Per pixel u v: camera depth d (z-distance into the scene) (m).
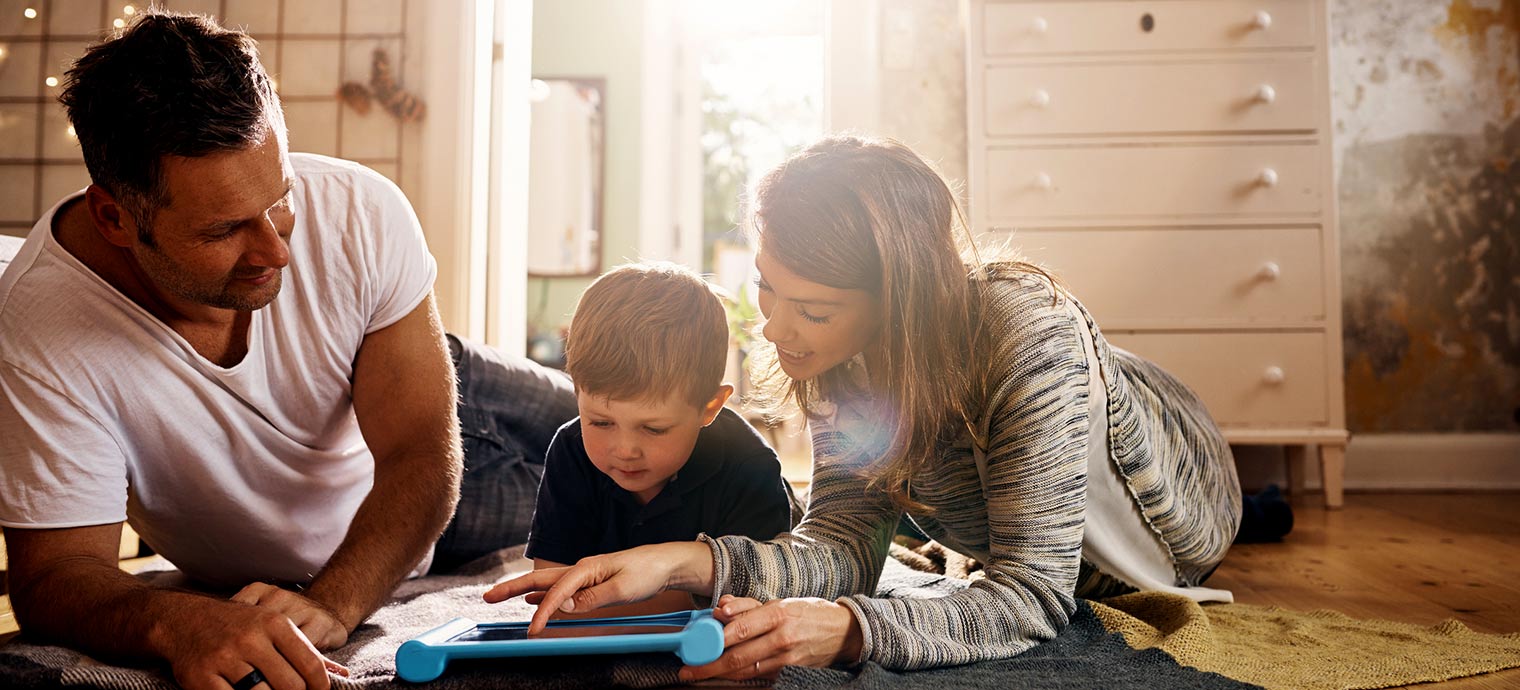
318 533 1.54
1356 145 3.43
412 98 2.61
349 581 1.22
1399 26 3.42
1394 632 1.33
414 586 1.68
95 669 1.02
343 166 1.44
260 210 1.11
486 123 2.67
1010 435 1.15
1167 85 2.91
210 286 1.14
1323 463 2.90
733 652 1.00
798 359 1.12
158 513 1.43
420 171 2.61
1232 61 2.90
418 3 2.62
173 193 1.07
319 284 1.38
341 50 2.63
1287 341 2.90
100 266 1.26
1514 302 3.40
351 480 1.56
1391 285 3.42
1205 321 2.91
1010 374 1.14
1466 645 1.25
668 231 4.97
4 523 1.18
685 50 5.00
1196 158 2.91
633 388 1.23
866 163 1.09
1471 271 3.41
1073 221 2.93
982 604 1.11
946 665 1.06
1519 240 3.39
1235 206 2.90
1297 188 2.89
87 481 1.21
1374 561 1.99
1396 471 3.38
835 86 3.11
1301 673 1.13
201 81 1.06
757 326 1.32
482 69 2.64
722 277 5.01
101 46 1.10
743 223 1.18
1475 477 3.37
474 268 2.63
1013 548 1.16
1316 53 2.88
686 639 0.99
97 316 1.25
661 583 1.08
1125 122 2.91
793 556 1.16
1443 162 3.42
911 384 1.10
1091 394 1.31
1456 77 3.42
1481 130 3.41
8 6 2.64
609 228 4.95
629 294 1.27
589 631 1.11
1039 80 2.93
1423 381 3.41
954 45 3.15
